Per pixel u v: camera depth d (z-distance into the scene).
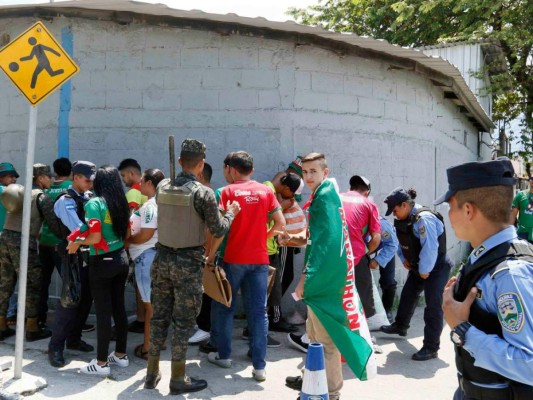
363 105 7.02
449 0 15.09
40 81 4.29
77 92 6.53
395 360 5.29
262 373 4.62
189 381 4.38
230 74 6.34
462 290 2.15
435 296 5.27
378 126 7.22
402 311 5.91
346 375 4.88
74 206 4.81
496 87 14.99
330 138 6.70
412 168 7.97
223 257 4.76
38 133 6.70
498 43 14.51
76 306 4.81
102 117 6.48
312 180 4.05
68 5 5.92
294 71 6.44
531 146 18.67
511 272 1.99
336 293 3.88
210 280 4.50
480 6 14.26
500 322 1.99
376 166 7.20
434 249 5.11
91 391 4.32
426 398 4.39
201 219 4.30
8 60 4.21
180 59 6.35
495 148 19.84
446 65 7.59
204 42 6.32
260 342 4.64
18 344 4.34
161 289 4.36
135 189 5.69
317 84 6.59
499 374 2.03
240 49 6.34
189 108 6.36
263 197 4.74
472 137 13.80
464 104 10.31
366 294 5.11
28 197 4.30
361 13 19.19
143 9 5.89
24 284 4.33
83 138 6.53
